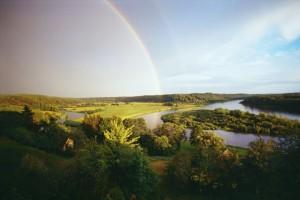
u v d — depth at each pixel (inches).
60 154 1446.9
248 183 929.5
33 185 658.8
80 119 3147.1
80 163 666.8
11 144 1363.2
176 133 1972.2
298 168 667.4
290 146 697.0
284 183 697.6
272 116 3127.5
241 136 2586.1
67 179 658.2
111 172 665.6
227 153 1050.7
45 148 1488.7
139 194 682.8
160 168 1290.6
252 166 921.5
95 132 1815.9
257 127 2751.0
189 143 1996.8
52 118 2689.5
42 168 735.1
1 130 1656.0
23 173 716.0
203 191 1007.6
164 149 1669.5
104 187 635.5
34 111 2886.3
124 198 637.9
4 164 897.5
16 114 2192.4
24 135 1593.3
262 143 938.1
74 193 638.5
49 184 660.1
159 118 4318.4
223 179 983.6
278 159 709.9
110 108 5777.6
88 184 645.3
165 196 932.6
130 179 673.0
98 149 692.7
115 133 811.4
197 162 1037.8
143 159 733.3
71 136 1590.8
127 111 5285.4
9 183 663.1
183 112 4571.9
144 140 1765.5
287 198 684.1
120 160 674.2
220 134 2723.9
